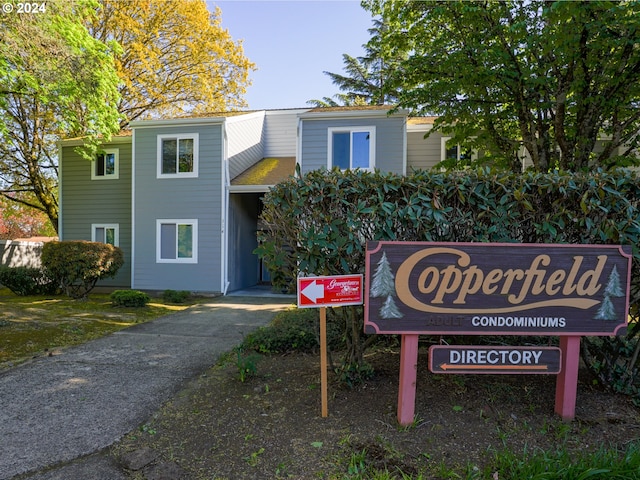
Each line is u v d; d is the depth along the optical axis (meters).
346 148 11.18
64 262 9.84
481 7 6.98
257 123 14.55
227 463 2.48
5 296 11.20
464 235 3.21
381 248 2.87
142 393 3.69
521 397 3.33
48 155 15.90
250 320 7.58
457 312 2.90
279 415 3.09
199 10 17.73
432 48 7.86
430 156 12.84
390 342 4.80
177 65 18.45
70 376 4.18
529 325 2.91
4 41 7.68
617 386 3.38
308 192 3.11
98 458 2.60
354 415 3.04
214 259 11.83
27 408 3.36
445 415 3.01
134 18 16.78
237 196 12.86
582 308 2.92
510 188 3.09
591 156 7.45
